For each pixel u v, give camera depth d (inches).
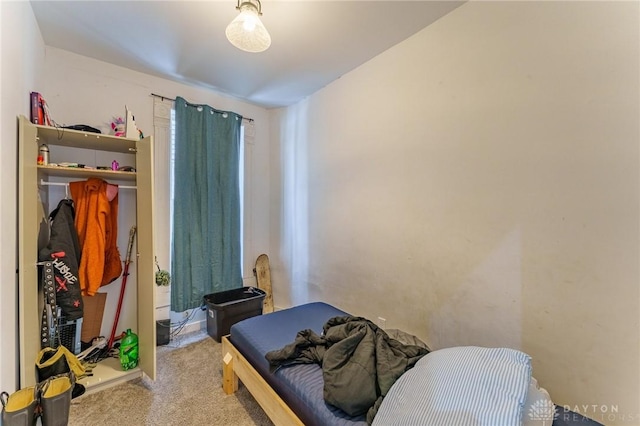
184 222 107.0
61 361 65.6
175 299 104.6
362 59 90.0
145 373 78.8
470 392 37.3
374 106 88.7
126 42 81.6
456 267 68.2
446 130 69.7
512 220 58.4
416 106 76.5
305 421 49.3
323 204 109.9
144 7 67.0
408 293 79.6
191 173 109.3
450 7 66.6
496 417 33.0
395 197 82.7
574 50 49.7
